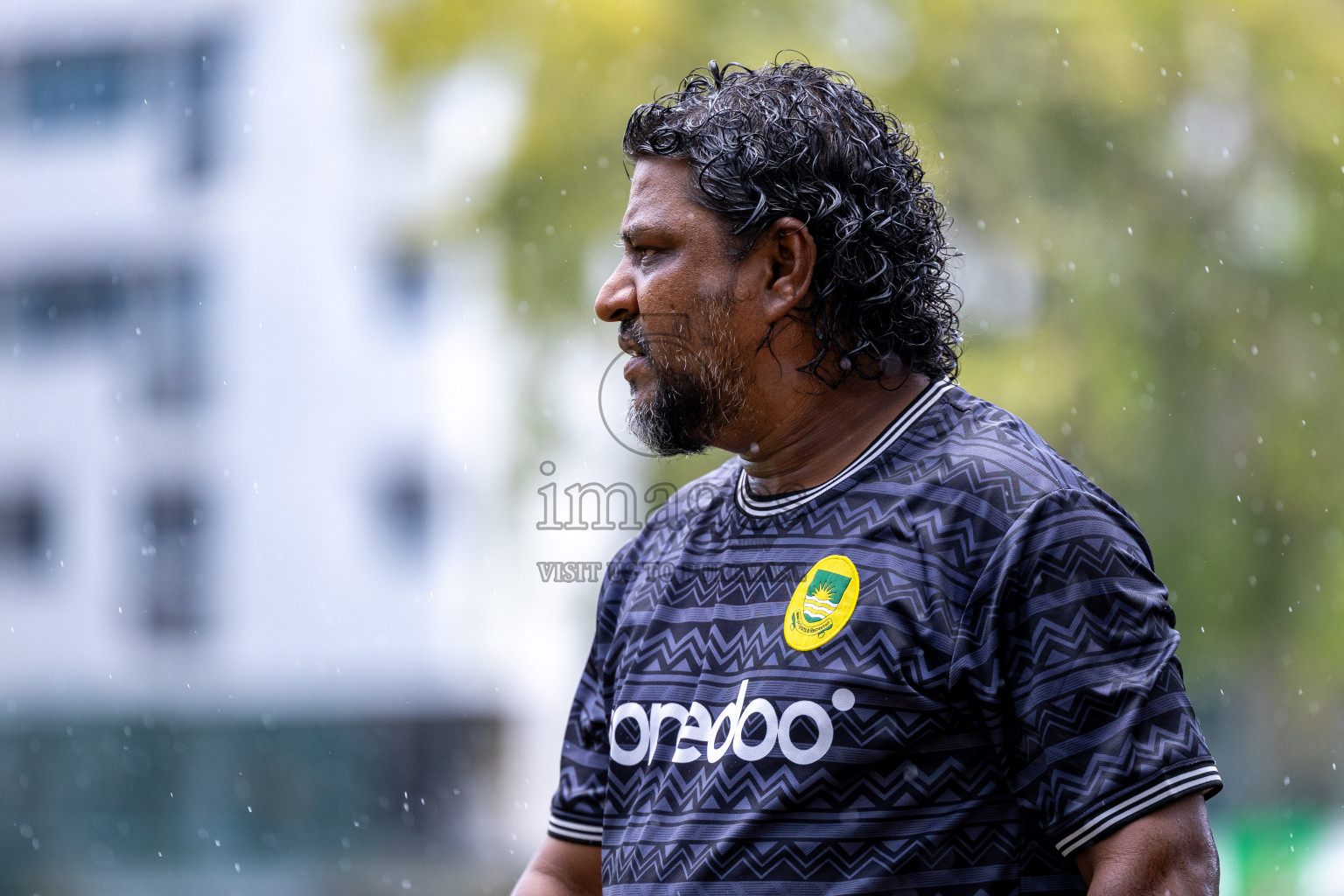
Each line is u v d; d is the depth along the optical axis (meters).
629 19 35.09
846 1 35.59
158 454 71.31
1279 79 36.97
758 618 6.77
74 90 74.31
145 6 73.19
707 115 7.24
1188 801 5.88
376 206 69.25
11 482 72.62
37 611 71.88
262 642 68.88
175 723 66.81
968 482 6.47
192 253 71.62
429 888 59.28
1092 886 5.81
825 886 6.20
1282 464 39.19
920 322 7.21
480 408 68.06
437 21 37.00
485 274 37.91
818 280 7.05
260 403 70.25
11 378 73.38
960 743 6.22
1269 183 38.66
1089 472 34.94
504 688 66.75
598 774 8.02
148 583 70.75
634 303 7.34
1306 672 51.09
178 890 58.69
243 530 69.81
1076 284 34.50
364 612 67.88
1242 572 39.06
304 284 70.06
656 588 7.45
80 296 73.25
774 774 6.34
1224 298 37.44
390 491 68.62
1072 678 5.98
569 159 35.94
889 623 6.32
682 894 6.45
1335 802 58.09
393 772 66.06
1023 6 34.81
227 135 71.69
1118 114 35.31
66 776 66.25
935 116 34.22
